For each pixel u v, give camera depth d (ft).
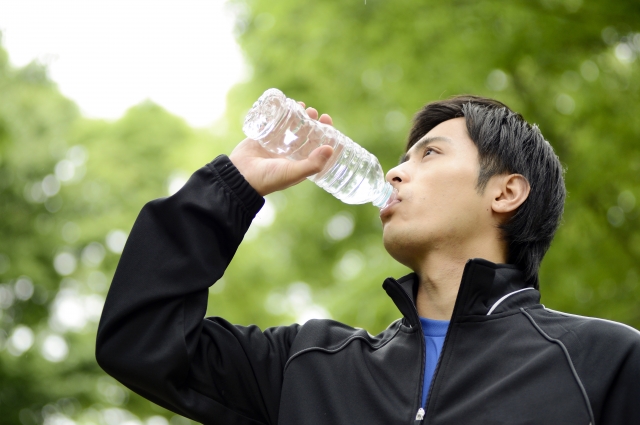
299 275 24.76
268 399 6.66
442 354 5.90
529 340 5.83
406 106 17.38
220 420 6.56
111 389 26.13
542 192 6.81
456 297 6.05
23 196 26.40
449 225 6.49
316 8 18.92
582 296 16.15
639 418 5.42
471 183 6.63
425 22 16.71
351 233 23.62
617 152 15.62
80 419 25.79
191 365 6.53
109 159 29.32
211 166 6.79
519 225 6.66
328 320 6.93
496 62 16.22
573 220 16.07
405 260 6.64
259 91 21.88
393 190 6.70
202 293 6.59
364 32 17.94
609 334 5.72
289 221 24.34
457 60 16.55
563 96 17.04
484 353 5.82
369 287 18.35
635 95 16.01
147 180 29.32
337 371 6.26
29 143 27.25
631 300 15.72
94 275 27.12
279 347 6.91
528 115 16.79
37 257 25.86
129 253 6.51
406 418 5.70
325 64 19.49
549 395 5.46
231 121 24.35
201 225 6.61
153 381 6.23
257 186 6.82
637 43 15.98
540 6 15.94
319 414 6.07
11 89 27.73
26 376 24.08
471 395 5.65
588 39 15.93
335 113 20.52
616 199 16.19
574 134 16.31
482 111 7.02
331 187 7.86
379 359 6.23
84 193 28.07
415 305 6.60
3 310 25.34
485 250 6.58
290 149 7.42
